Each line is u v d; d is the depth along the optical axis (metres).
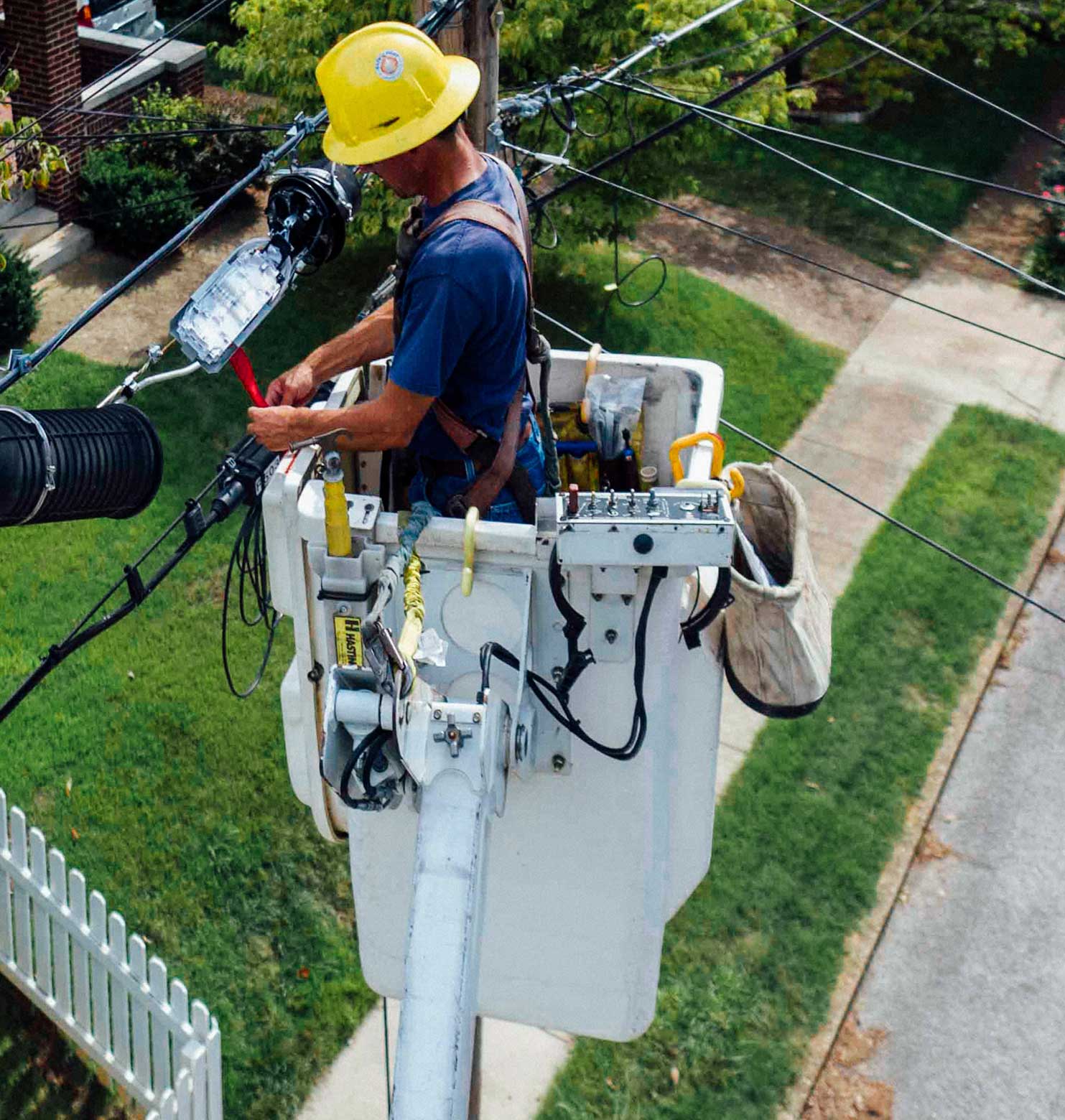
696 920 9.91
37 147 11.44
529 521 3.62
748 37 13.66
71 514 4.41
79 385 13.72
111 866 9.78
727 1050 9.21
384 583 3.12
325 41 13.61
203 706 10.88
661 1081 9.00
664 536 3.11
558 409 4.38
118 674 11.02
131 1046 8.43
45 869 8.10
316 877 9.85
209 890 9.72
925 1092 9.32
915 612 12.71
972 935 10.30
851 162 19.08
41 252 15.06
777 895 10.19
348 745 2.98
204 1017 7.71
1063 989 10.04
